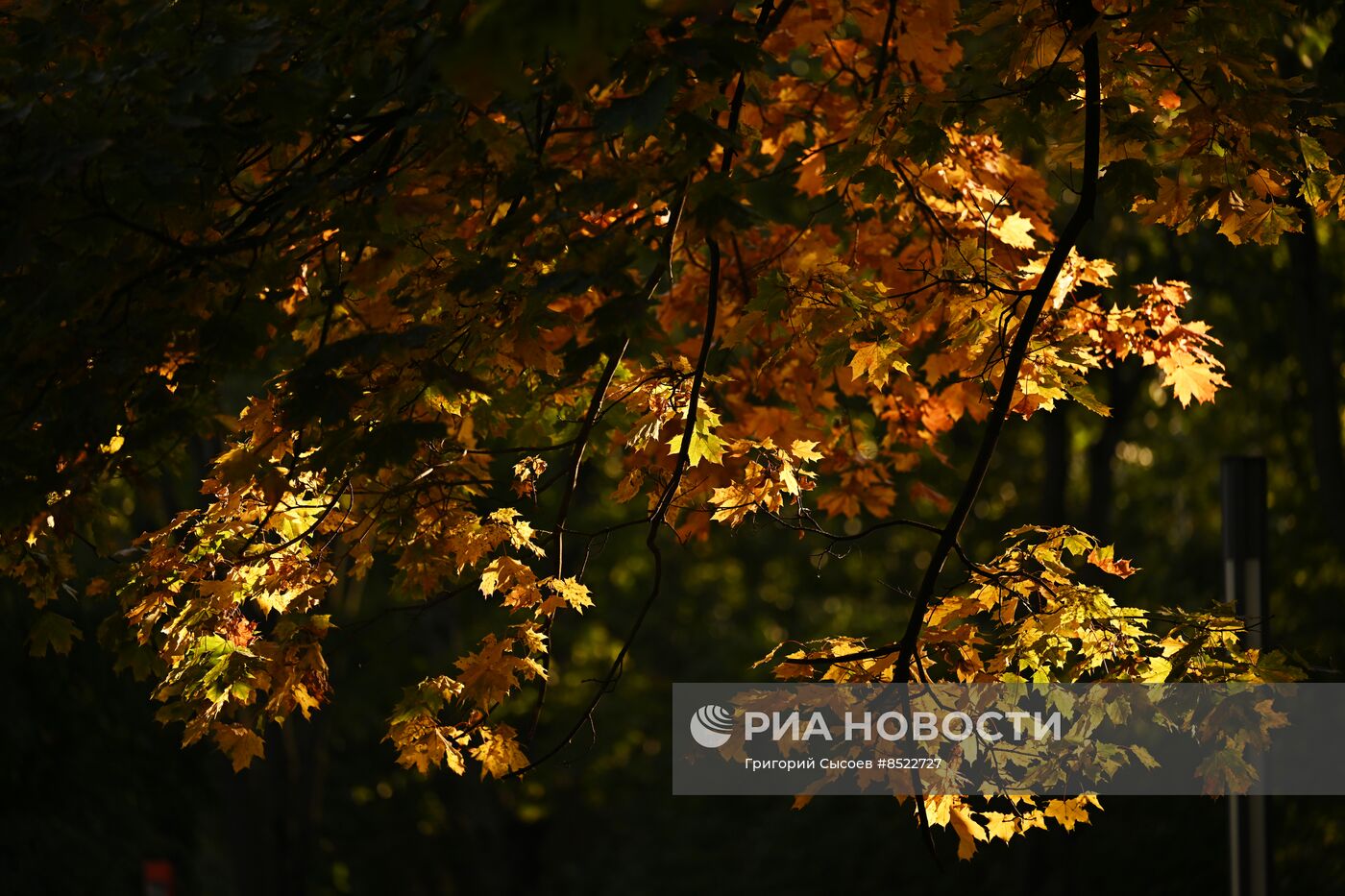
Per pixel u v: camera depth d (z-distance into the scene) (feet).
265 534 29.94
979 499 117.08
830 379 36.60
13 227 21.65
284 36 24.20
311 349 27.99
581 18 12.16
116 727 81.41
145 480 25.21
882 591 142.72
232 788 80.23
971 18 30.78
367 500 28.55
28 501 23.50
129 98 23.08
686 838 114.52
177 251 24.00
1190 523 108.27
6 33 25.76
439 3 21.75
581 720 26.63
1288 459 77.56
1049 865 80.89
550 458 53.93
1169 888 80.18
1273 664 25.49
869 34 35.17
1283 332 67.72
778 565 151.33
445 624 121.08
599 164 24.38
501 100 23.48
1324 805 73.61
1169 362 31.01
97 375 22.31
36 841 76.74
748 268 36.29
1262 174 28.07
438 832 144.36
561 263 22.68
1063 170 45.24
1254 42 27.99
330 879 131.44
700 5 15.34
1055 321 29.94
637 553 139.95
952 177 33.55
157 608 27.81
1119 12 28.30
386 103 22.98
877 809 100.94
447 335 25.35
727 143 22.21
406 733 26.91
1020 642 26.09
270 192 26.50
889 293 33.73
